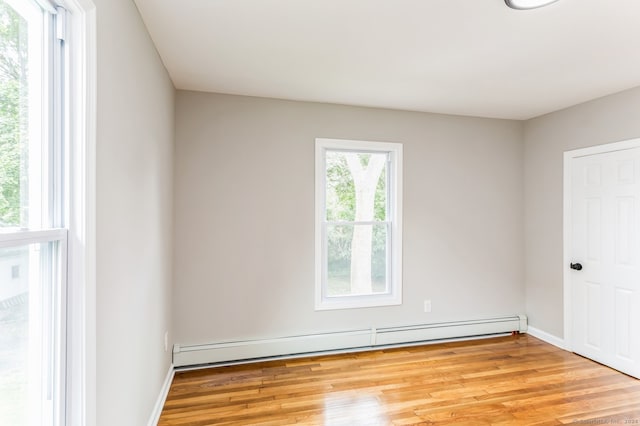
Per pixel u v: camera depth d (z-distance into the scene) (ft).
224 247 10.27
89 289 3.80
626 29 6.55
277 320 10.68
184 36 6.88
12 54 2.94
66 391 3.64
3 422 2.85
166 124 8.53
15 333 2.98
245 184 10.46
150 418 6.87
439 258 12.25
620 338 9.79
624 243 9.75
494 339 12.32
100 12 4.12
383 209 12.03
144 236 6.35
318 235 11.00
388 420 7.38
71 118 3.66
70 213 3.67
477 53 7.64
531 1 5.60
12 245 2.78
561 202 11.64
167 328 8.88
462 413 7.64
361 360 10.43
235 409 7.76
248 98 10.50
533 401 8.15
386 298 11.74
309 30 6.67
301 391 8.55
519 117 12.74
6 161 2.87
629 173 9.63
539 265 12.45
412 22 6.35
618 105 9.95
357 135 11.44
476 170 12.66
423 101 10.94
